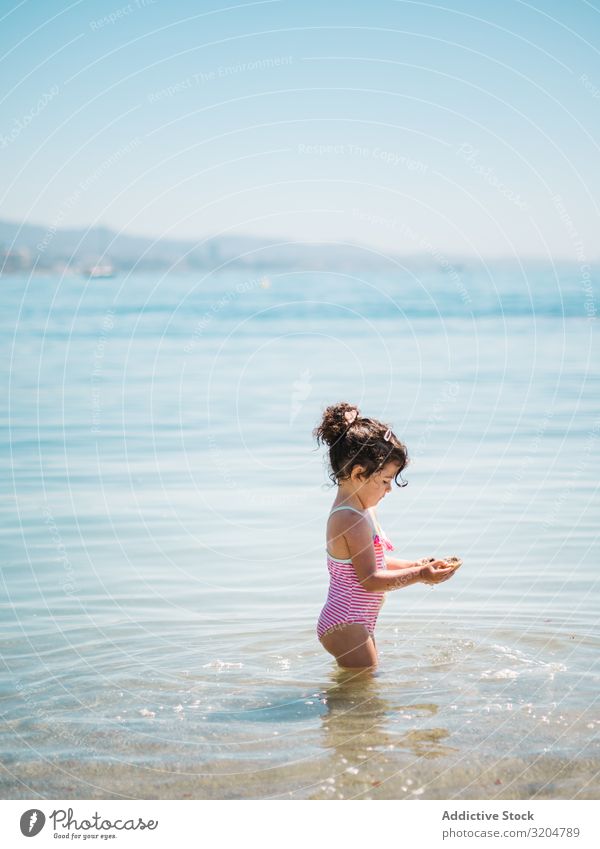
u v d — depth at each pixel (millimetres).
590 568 6281
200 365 17484
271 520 7695
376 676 4527
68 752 3703
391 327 25422
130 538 7156
